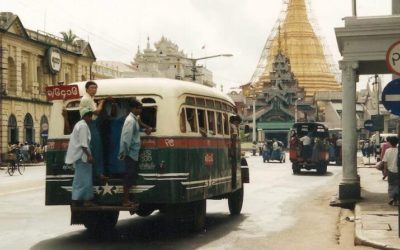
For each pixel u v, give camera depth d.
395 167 16.69
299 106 136.38
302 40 154.62
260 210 17.09
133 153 10.83
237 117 14.99
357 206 16.59
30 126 61.53
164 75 156.00
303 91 138.00
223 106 14.21
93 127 11.08
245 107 135.62
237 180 15.20
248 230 13.11
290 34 154.88
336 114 142.00
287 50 150.62
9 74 58.47
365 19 17.80
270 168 44.12
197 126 12.08
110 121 11.64
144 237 12.03
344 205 18.14
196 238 11.91
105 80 11.83
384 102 11.31
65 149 11.55
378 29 17.69
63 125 11.64
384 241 10.84
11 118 57.53
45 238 11.92
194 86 12.35
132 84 11.41
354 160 18.56
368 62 18.64
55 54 65.19
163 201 10.95
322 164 36.12
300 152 36.19
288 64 136.88
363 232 11.88
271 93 132.38
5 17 56.69
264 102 134.75
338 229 13.39
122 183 11.01
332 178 32.44
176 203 11.46
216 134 13.32
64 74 69.44
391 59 10.96
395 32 17.59
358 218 13.95
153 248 10.72
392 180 16.77
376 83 54.44
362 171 36.44
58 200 11.52
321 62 154.88
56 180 11.55
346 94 18.44
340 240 11.87
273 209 17.36
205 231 12.91
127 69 124.12
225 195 15.34
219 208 17.48
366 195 19.83
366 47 18.03
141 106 10.96
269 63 154.38
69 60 70.19
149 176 11.00
